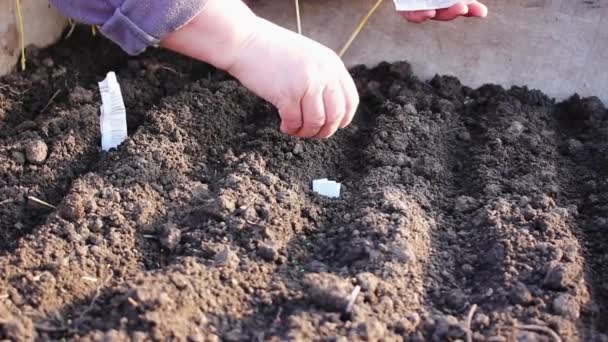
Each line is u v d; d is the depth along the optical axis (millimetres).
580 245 870
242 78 874
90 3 842
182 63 1117
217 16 837
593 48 1091
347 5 1120
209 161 967
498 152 984
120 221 850
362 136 1029
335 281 764
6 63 1069
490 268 824
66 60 1111
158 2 814
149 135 964
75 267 792
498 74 1114
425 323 763
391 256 812
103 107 983
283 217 866
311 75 848
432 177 958
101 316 751
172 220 867
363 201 900
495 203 896
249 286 786
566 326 764
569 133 1069
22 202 899
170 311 737
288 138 979
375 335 733
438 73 1124
